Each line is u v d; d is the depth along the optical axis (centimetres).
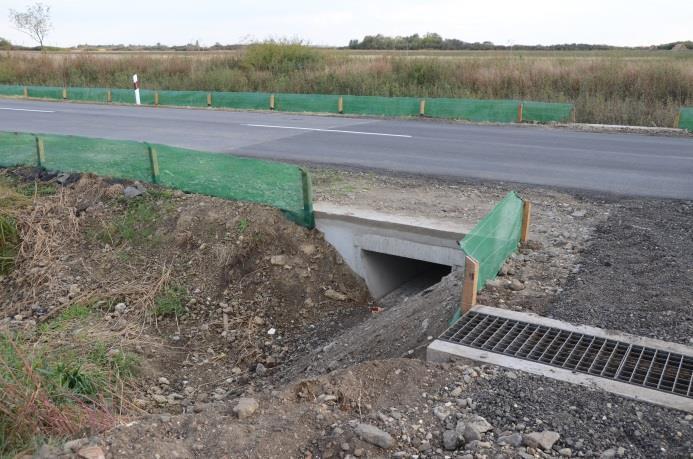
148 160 1002
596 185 974
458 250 750
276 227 855
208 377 672
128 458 356
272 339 745
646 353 487
